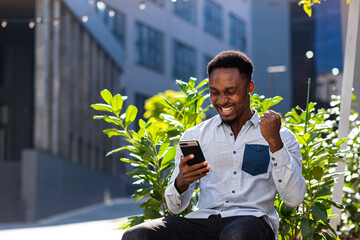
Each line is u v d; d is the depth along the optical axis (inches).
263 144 113.6
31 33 1225.4
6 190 966.4
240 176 113.0
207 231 110.0
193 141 105.9
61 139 1075.3
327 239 139.3
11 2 1051.3
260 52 1498.5
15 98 1250.0
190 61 1830.7
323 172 134.5
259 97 153.6
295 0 1482.5
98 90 1348.4
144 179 142.4
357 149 173.2
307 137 135.3
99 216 971.3
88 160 1285.7
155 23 1716.3
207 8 1879.9
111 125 1529.3
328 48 1437.0
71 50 1146.7
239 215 109.5
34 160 906.7
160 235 107.7
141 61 1668.3
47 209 956.6
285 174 106.8
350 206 171.2
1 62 1248.8
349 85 151.3
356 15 153.0
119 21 1600.6
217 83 110.1
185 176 108.3
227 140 115.2
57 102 1018.7
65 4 1041.5
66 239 554.6
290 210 135.0
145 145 139.9
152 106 364.8
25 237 600.4
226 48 1956.2
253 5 1502.2
